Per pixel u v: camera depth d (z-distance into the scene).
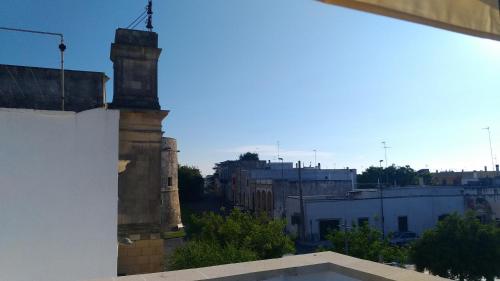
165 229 37.59
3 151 7.07
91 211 7.64
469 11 2.06
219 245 16.70
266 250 17.95
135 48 13.36
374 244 24.44
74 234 7.47
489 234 21.25
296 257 4.61
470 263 21.08
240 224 19.55
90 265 7.52
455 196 41.56
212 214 21.38
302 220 35.78
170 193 38.66
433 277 3.62
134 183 12.74
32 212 7.21
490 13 2.12
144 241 12.63
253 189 53.91
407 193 40.62
